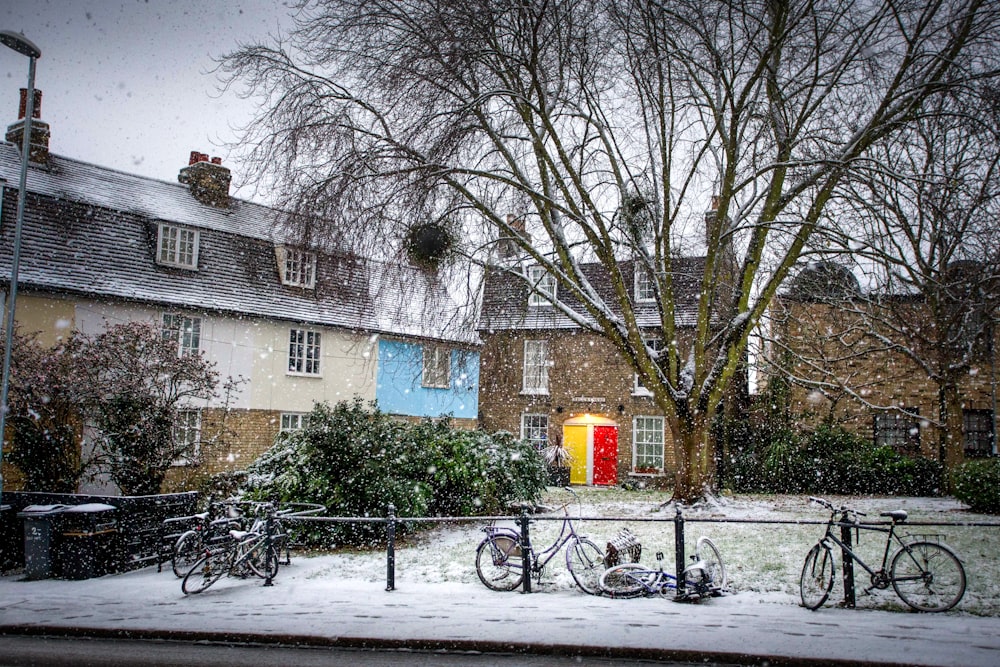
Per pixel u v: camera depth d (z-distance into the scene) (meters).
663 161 16.89
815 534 13.37
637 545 9.60
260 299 24.00
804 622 7.10
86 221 21.06
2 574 11.30
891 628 6.80
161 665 6.25
